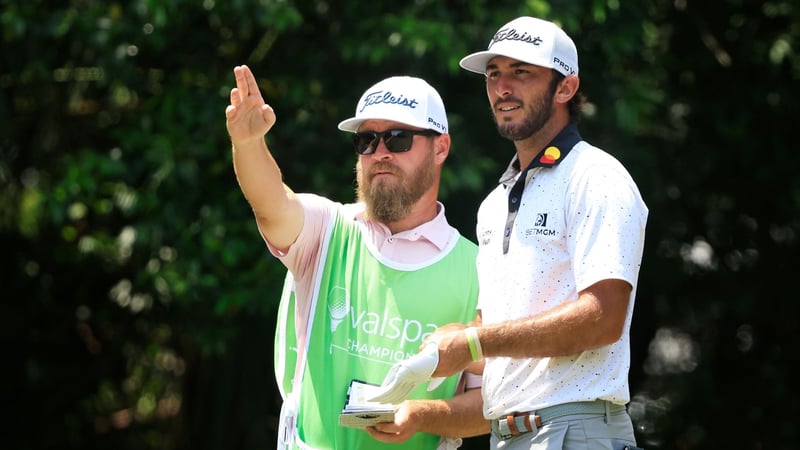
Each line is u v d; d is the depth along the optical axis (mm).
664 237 34750
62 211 27062
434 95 15117
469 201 29062
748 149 33938
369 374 14336
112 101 30406
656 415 36031
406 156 14719
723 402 36281
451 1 27141
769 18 33688
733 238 36094
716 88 34000
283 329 14953
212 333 27828
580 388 12156
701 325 37031
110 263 32438
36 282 33594
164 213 26625
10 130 31375
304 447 14320
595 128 29281
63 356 34750
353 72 28047
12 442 34812
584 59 28688
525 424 12367
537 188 12594
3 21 27000
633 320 35969
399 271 14664
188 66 27875
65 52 29891
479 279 13430
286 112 28016
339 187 27219
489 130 28500
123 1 27281
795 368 36688
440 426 14234
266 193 13945
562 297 12328
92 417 35656
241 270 26938
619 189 12117
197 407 32688
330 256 14789
